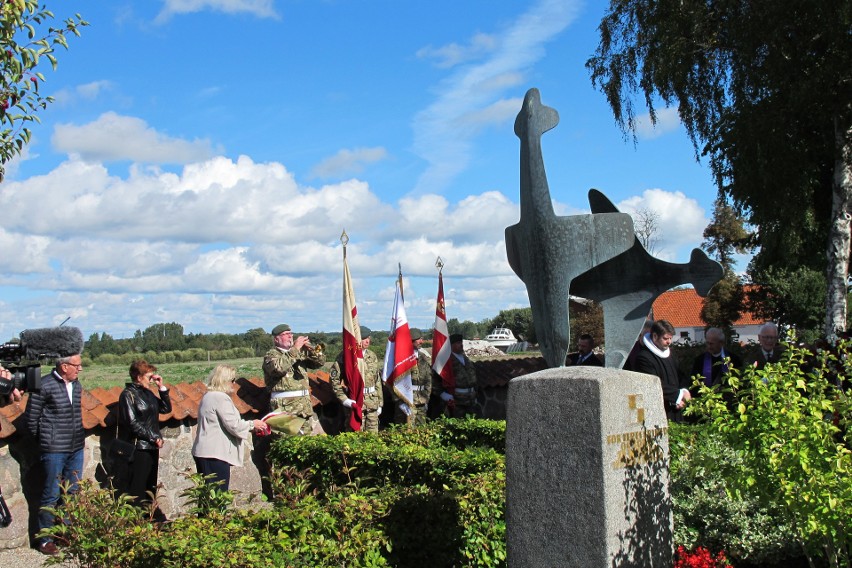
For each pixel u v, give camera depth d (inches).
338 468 297.7
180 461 342.3
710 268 188.9
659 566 177.9
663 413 184.1
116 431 325.7
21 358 253.1
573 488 168.2
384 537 193.0
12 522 289.7
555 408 171.9
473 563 215.2
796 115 721.0
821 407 175.5
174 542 170.6
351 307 394.0
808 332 1122.0
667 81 789.9
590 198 201.0
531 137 187.9
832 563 177.9
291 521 188.5
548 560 171.8
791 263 767.7
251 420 338.0
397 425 369.4
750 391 183.6
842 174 716.0
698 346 678.5
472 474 246.7
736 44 724.7
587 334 451.8
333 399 404.2
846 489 165.9
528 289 195.2
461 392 466.0
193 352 1323.8
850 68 669.3
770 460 171.6
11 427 287.6
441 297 456.4
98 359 1248.2
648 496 175.9
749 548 213.5
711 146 821.2
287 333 362.6
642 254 195.3
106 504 190.5
